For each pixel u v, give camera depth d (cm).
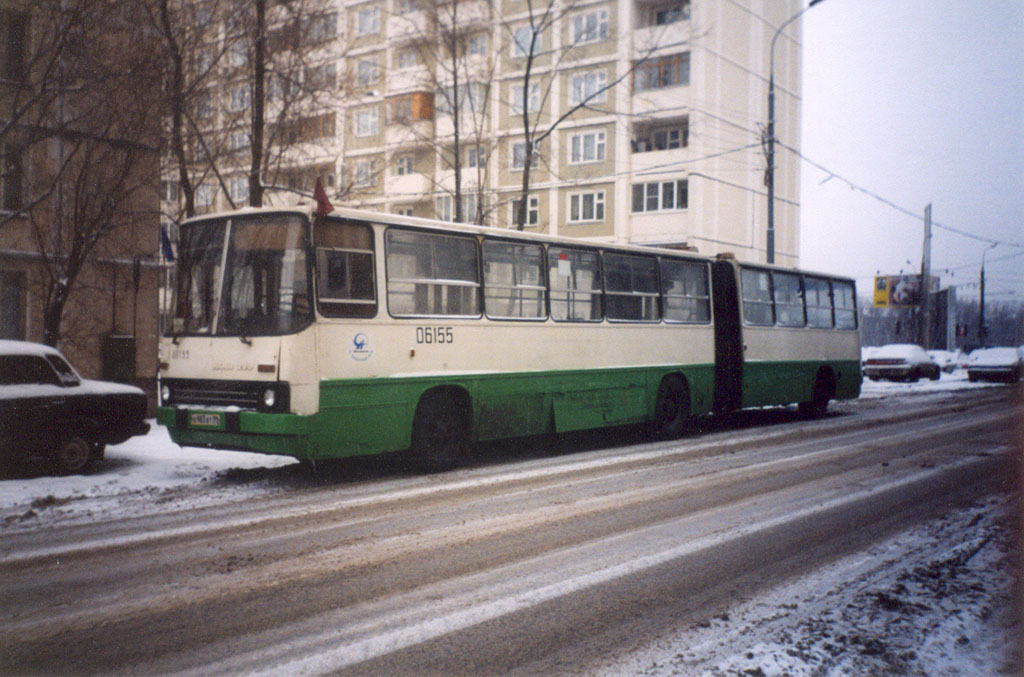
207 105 1772
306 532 741
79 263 1513
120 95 1475
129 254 1883
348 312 991
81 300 1845
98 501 877
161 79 1549
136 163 1583
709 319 1609
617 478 1048
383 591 571
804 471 1111
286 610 530
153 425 1620
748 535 743
